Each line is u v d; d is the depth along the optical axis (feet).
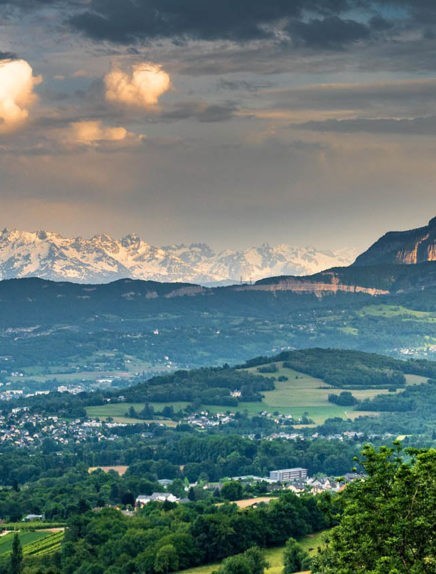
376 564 570.46
